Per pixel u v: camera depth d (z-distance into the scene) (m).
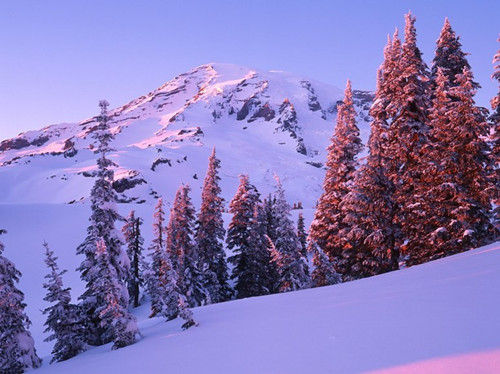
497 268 8.97
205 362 6.20
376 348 4.78
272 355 5.62
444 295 7.15
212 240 38.31
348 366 4.34
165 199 155.12
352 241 24.98
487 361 3.66
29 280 48.03
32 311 39.81
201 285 37.19
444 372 3.60
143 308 42.09
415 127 22.08
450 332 4.78
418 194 20.94
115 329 14.30
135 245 44.91
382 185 22.34
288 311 9.95
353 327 6.17
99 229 21.00
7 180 189.62
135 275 44.31
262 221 40.09
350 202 22.33
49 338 18.52
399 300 7.62
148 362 7.55
